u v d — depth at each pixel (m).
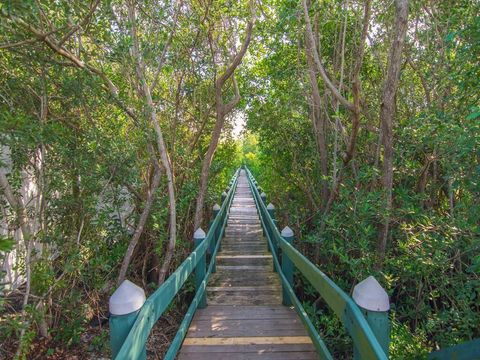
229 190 11.12
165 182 5.79
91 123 4.19
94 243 4.45
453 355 2.89
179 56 5.88
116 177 4.60
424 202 5.07
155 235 5.89
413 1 4.93
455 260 3.88
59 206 4.12
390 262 4.05
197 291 3.87
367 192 4.72
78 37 4.04
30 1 2.45
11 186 3.84
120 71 4.96
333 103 6.32
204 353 3.05
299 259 3.12
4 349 3.89
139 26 5.15
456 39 4.22
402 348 3.69
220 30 6.52
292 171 8.83
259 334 3.43
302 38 6.33
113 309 1.59
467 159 3.69
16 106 3.74
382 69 5.76
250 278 5.50
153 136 4.90
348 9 5.47
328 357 2.18
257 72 8.38
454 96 4.08
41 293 3.90
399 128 5.05
